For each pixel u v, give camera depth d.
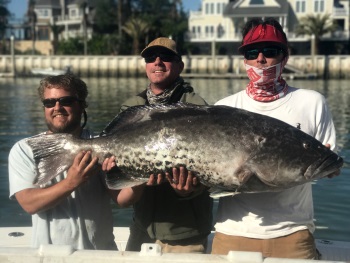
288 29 55.59
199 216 3.91
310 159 3.19
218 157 3.19
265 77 3.53
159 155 3.26
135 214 4.07
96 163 3.33
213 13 56.66
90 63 53.41
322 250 4.79
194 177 3.26
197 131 3.23
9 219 7.41
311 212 3.64
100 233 3.56
